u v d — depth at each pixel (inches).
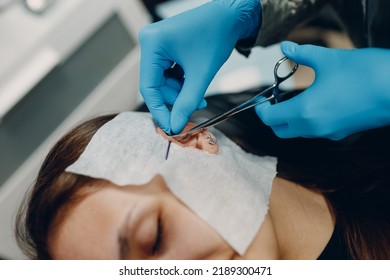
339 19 38.4
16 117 41.4
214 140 27.6
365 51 28.8
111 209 23.7
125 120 28.0
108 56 48.3
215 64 32.1
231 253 24.0
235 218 24.3
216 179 25.1
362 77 28.0
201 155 25.6
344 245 30.4
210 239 23.7
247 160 30.4
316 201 33.0
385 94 27.1
